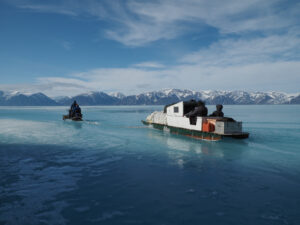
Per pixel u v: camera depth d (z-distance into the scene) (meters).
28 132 25.72
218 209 6.69
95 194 7.77
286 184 8.65
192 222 5.99
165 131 25.36
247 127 28.39
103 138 20.88
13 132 25.73
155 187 8.38
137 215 6.36
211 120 18.53
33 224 5.92
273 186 8.45
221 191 7.99
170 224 5.89
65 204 7.04
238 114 66.12
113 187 8.41
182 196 7.58
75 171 10.43
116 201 7.23
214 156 13.33
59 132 25.62
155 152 14.59
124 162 12.06
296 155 13.44
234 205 6.93
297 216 6.27
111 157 13.26
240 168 10.80
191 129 20.56
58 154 14.14
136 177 9.51
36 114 73.75
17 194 7.79
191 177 9.49
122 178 9.40
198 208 6.75
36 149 15.79
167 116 25.45
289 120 40.56
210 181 8.99
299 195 7.62
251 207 6.80
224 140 18.28
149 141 18.94
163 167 11.01
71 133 24.69
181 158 12.95
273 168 10.77
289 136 20.64
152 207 6.82
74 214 6.42
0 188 8.34
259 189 8.16
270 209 6.68
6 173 10.15
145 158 12.95
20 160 12.57
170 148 15.92
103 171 10.41
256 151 14.77
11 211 6.59
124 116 61.88
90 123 38.16
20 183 8.86
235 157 13.07
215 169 10.61
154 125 28.53
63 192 7.96
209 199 7.35
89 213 6.48
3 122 40.31
